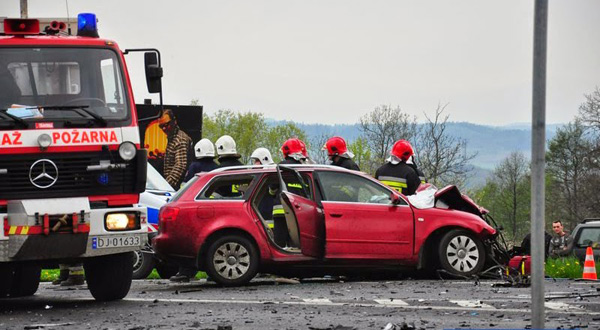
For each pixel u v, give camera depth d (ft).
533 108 52.24
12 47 98.07
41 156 96.07
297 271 127.13
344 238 126.93
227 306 98.12
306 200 125.90
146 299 108.68
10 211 94.58
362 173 130.62
